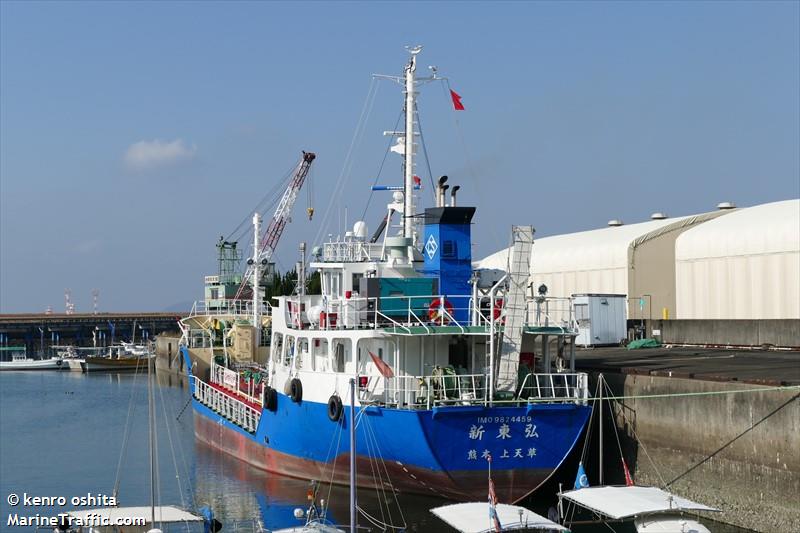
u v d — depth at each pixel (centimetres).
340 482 3516
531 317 4009
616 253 6284
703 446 3014
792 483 2673
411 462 3144
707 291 5756
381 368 3219
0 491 4112
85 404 7756
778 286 5247
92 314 19388
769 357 4219
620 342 5722
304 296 3941
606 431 3506
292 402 3684
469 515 2597
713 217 6269
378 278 3419
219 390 5006
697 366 3697
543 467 3152
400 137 4059
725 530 2855
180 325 6731
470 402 3081
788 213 5416
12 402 8050
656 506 2550
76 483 4259
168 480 4134
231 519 3306
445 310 3306
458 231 3528
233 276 11381
